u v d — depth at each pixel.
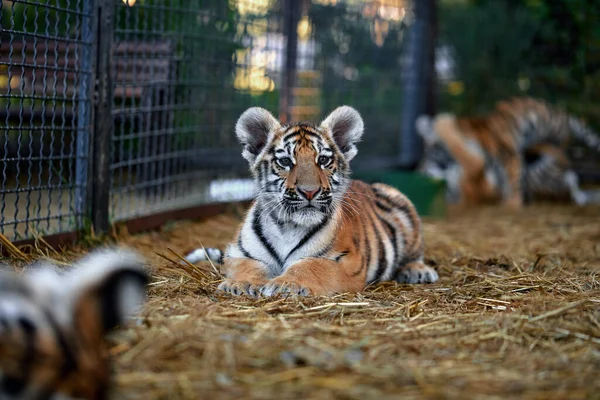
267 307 5.39
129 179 8.47
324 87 13.79
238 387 3.75
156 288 5.88
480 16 17.84
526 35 17.12
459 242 9.71
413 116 15.59
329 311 5.34
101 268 3.50
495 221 11.98
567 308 5.33
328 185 6.56
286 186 6.52
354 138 7.20
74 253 7.30
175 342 4.27
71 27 8.48
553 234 10.59
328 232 6.55
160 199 9.22
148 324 4.59
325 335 4.69
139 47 9.15
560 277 6.85
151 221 8.78
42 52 8.55
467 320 5.19
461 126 14.64
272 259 6.70
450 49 18.11
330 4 13.67
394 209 7.77
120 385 3.69
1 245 6.65
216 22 10.11
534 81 17.03
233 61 10.66
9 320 3.27
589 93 16.44
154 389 3.68
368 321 5.13
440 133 14.67
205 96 10.06
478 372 4.13
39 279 3.58
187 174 9.83
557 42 14.70
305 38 12.99
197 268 6.54
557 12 13.93
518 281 6.64
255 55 11.33
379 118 15.68
